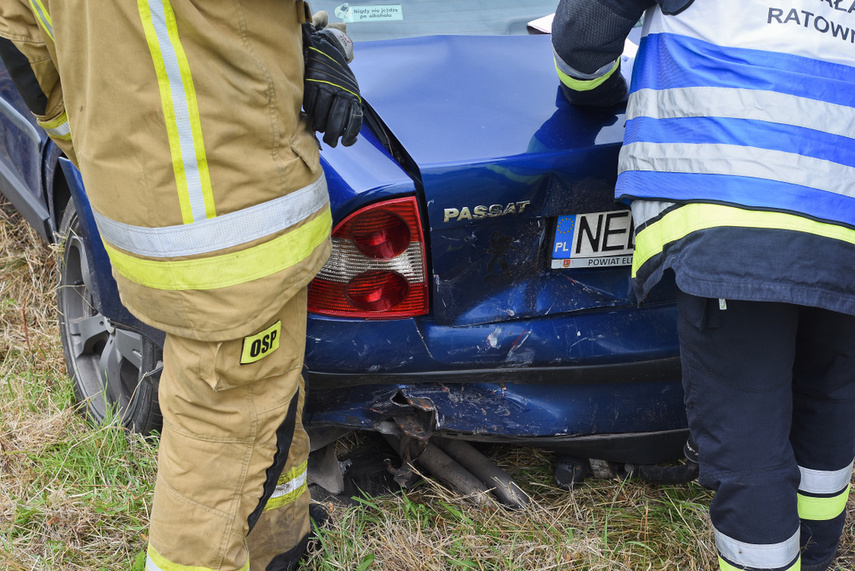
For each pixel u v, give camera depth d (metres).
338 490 1.95
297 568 1.77
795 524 1.52
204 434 1.37
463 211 1.59
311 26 1.35
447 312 1.67
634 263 1.50
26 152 2.56
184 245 1.21
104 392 2.24
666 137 1.40
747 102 1.32
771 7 1.32
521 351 1.71
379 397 1.71
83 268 2.21
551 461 2.16
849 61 1.33
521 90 1.79
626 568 1.82
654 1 1.44
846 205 1.31
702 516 1.97
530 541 1.87
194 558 1.42
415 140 1.61
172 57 1.10
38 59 1.29
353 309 1.61
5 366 2.44
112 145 1.17
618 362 1.78
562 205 1.66
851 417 1.65
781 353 1.45
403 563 1.79
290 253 1.29
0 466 2.04
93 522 1.87
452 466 1.98
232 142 1.18
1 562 1.74
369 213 1.55
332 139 1.37
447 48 1.93
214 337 1.26
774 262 1.29
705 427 1.53
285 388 1.42
